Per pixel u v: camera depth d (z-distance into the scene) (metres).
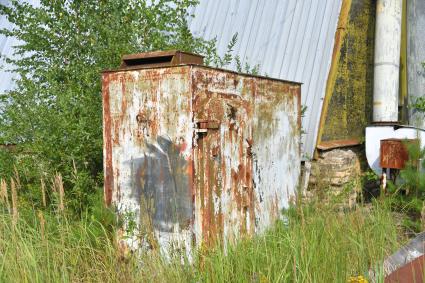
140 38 6.91
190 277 3.93
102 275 4.12
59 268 4.15
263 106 5.59
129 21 6.93
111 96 5.02
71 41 6.91
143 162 4.84
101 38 6.79
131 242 4.80
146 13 6.90
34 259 3.87
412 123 9.55
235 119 5.10
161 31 7.26
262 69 8.49
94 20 6.76
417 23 9.68
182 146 4.59
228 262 3.92
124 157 4.96
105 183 5.10
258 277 3.81
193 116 4.54
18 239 4.31
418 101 9.52
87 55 6.88
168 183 4.68
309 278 3.68
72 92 6.27
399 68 9.23
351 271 4.04
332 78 7.89
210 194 4.76
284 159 6.04
